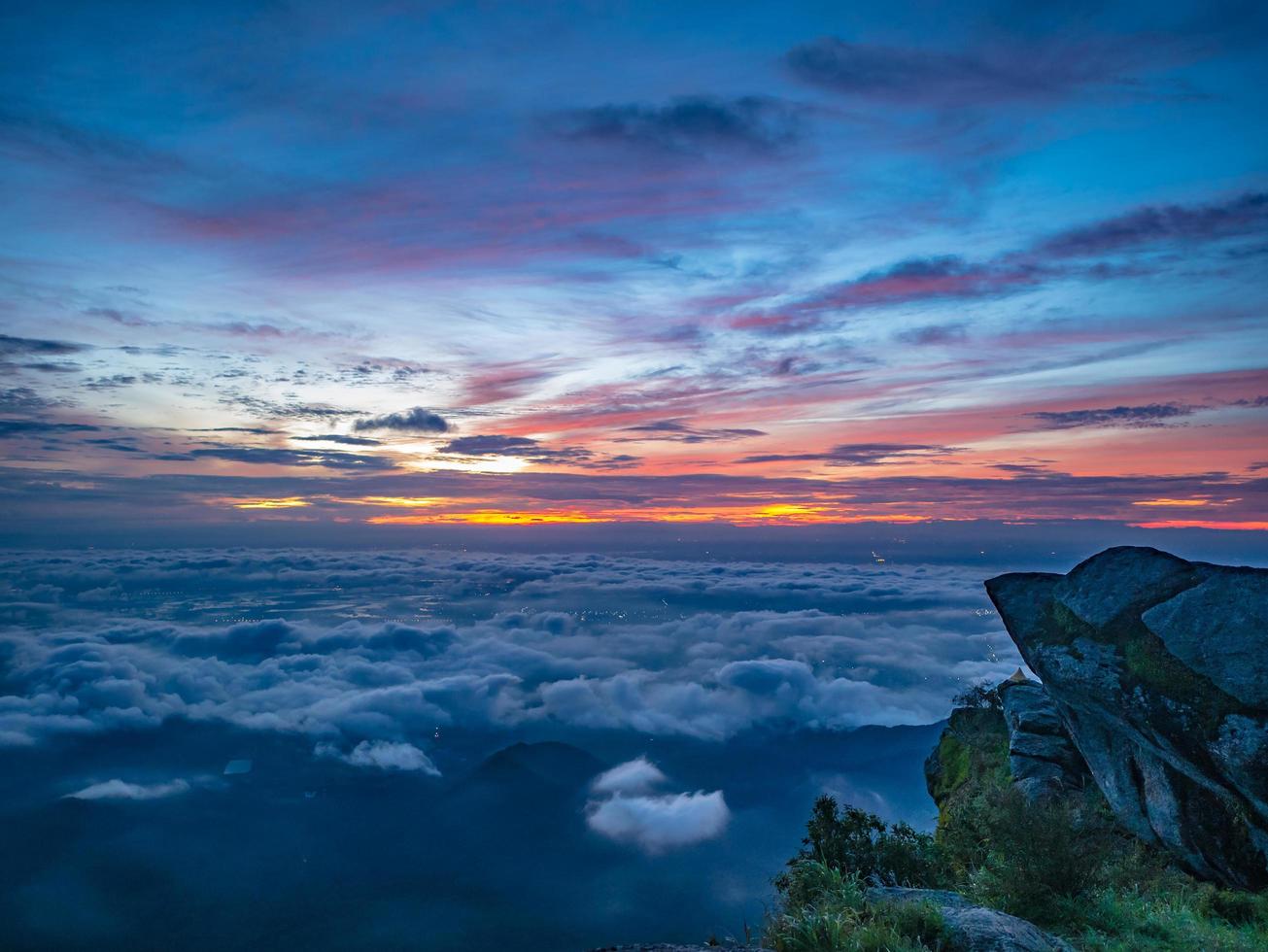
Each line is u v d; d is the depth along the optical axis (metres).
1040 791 17.03
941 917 7.10
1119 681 12.44
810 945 6.96
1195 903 10.16
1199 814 11.80
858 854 12.59
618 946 7.70
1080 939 8.65
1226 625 11.70
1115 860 11.99
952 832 13.39
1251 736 10.38
